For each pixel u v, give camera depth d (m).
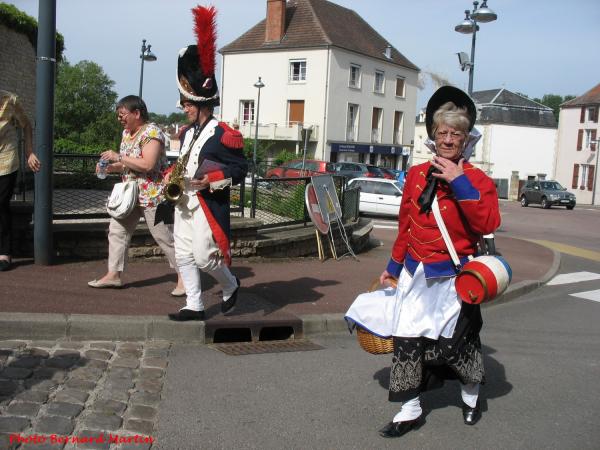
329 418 3.79
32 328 4.67
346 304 6.45
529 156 63.03
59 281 6.00
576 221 26.67
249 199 9.80
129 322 4.89
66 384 3.88
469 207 3.21
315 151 44.41
